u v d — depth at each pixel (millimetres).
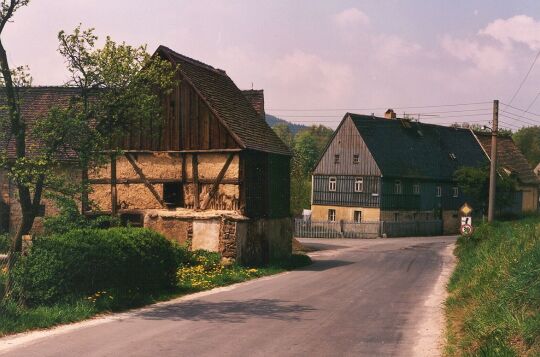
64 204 14055
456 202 66250
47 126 13141
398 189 59188
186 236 23578
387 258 31875
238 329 10453
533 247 11266
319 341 9648
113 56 13578
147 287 14672
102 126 14180
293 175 66250
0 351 8242
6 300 11023
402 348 9320
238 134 23969
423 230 61281
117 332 9820
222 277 19062
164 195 24609
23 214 12859
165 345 8867
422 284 19406
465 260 22672
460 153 68750
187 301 14242
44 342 8891
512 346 7926
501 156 73062
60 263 11812
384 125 62312
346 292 16750
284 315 12305
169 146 24453
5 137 13336
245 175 23688
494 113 33500
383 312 13141
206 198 23891
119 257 13242
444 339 10047
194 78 24844
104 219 17938
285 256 28938
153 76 14469
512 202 53812
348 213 59469
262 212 25734
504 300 9586
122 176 24953
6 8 12844
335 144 61000
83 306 11523
